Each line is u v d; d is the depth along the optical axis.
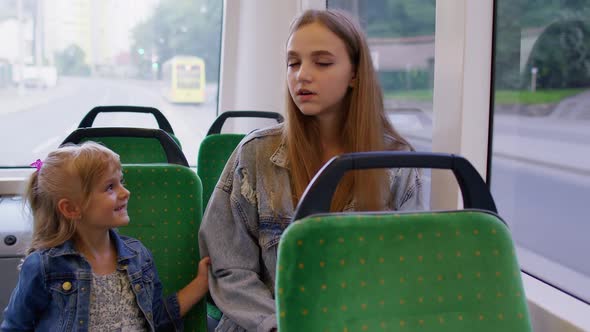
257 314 1.21
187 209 1.43
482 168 1.43
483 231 0.81
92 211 1.26
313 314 0.75
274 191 1.30
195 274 1.43
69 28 3.22
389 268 0.78
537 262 1.44
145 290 1.32
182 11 3.35
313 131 1.34
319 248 0.76
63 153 1.28
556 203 1.43
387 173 1.27
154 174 1.41
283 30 3.13
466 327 0.79
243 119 3.25
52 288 1.23
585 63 1.37
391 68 2.21
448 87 1.42
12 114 3.21
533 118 1.44
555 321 1.13
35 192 1.29
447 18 1.41
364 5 2.46
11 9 3.12
